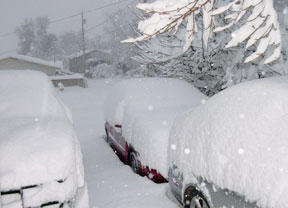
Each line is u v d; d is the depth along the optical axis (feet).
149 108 21.29
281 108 10.69
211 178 11.32
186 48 13.56
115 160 23.15
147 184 16.33
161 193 15.30
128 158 20.47
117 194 15.55
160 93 23.52
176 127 15.19
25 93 14.93
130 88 24.52
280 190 8.60
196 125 13.32
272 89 11.68
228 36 32.22
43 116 13.70
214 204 11.39
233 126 11.27
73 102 67.36
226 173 10.53
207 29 12.78
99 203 14.73
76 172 11.16
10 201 9.90
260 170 9.35
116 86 27.17
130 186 16.34
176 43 33.71
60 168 10.29
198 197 12.68
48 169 10.18
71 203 10.65
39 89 15.30
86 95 80.79
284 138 9.57
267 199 8.82
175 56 31.63
